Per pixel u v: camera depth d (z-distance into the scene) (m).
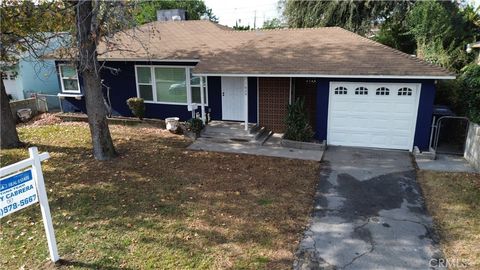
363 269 5.66
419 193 8.44
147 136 13.71
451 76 10.29
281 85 13.84
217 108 15.09
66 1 9.69
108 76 16.64
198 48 15.30
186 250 6.11
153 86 16.05
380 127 11.84
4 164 10.72
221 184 8.98
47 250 6.15
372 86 11.52
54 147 12.22
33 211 7.62
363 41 13.20
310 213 7.50
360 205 7.88
